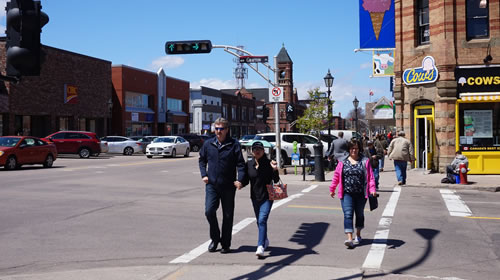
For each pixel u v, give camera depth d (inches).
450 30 780.0
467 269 241.6
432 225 361.1
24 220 366.6
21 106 1533.0
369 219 386.9
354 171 287.6
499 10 774.5
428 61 804.6
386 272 234.8
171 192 549.0
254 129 3946.9
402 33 857.5
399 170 641.6
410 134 848.9
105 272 229.8
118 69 2106.3
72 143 1320.1
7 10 230.5
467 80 779.4
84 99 1851.6
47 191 545.3
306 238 312.5
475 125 783.1
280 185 271.0
